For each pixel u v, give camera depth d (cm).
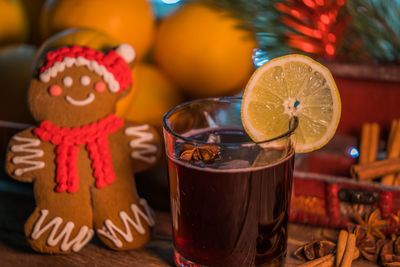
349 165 65
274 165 53
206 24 66
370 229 59
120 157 58
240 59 67
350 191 60
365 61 65
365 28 64
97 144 58
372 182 60
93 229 58
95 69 56
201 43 66
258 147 52
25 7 72
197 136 58
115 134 58
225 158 52
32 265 58
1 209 64
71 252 59
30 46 72
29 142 57
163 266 58
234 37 67
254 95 54
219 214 53
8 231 62
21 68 67
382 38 65
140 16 67
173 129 56
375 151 64
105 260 58
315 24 63
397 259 56
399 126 65
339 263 56
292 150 54
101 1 66
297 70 55
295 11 63
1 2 70
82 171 57
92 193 58
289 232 61
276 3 64
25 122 68
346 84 66
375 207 60
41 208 57
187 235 55
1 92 67
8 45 71
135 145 59
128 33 66
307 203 61
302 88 55
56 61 56
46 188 57
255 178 52
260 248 54
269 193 53
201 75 67
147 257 58
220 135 58
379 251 58
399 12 64
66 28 66
